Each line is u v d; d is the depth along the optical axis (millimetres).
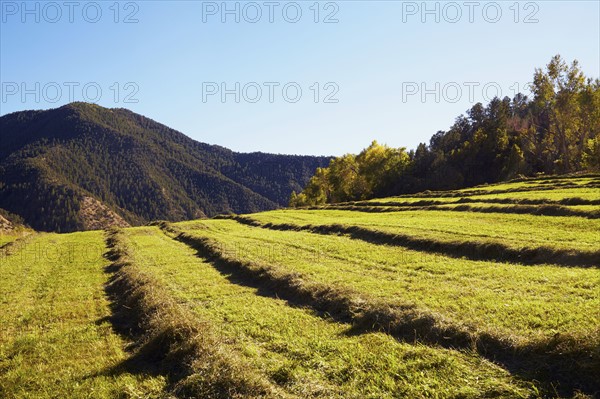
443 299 13992
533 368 8422
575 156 83000
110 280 24344
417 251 24922
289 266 22531
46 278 26656
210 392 9094
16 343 14203
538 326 10531
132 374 10906
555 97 78812
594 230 23750
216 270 24812
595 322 10133
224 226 54719
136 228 61688
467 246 22938
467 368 8805
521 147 97000
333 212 60406
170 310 14602
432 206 46406
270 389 8758
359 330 12234
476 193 52500
